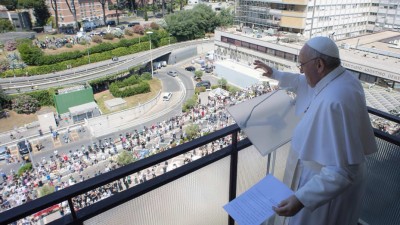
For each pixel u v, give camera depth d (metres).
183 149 2.66
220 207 3.39
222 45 59.12
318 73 2.48
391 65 33.66
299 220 2.84
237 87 49.34
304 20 53.38
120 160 27.11
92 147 32.94
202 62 61.19
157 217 2.84
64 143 34.72
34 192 24.38
